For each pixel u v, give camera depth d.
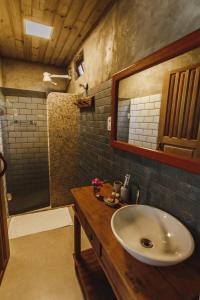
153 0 0.99
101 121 1.81
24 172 3.27
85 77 2.21
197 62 0.78
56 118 2.49
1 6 1.51
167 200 1.01
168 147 0.97
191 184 0.85
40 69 3.04
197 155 0.81
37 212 2.51
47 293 1.35
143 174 1.20
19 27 1.87
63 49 2.44
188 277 0.67
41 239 1.95
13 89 2.91
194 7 0.76
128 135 1.34
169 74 0.93
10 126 3.01
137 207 1.06
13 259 1.66
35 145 3.28
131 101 1.27
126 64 1.31
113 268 0.79
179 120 0.89
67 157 2.66
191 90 0.82
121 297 0.71
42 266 1.59
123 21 1.30
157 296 0.59
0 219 1.50
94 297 1.22
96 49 1.81
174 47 0.85
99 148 1.91
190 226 0.87
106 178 1.78
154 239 0.92
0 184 1.53
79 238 1.48
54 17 1.68
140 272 0.69
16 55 2.68
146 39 1.07
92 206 1.19
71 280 1.46
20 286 1.40
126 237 0.88
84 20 1.73
